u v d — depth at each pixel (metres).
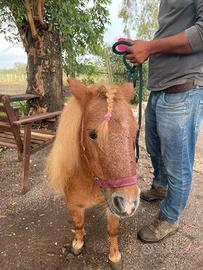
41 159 4.30
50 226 2.85
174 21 2.21
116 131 1.64
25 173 3.39
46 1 5.09
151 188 3.25
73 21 5.68
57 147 2.13
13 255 2.48
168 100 2.28
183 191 2.45
